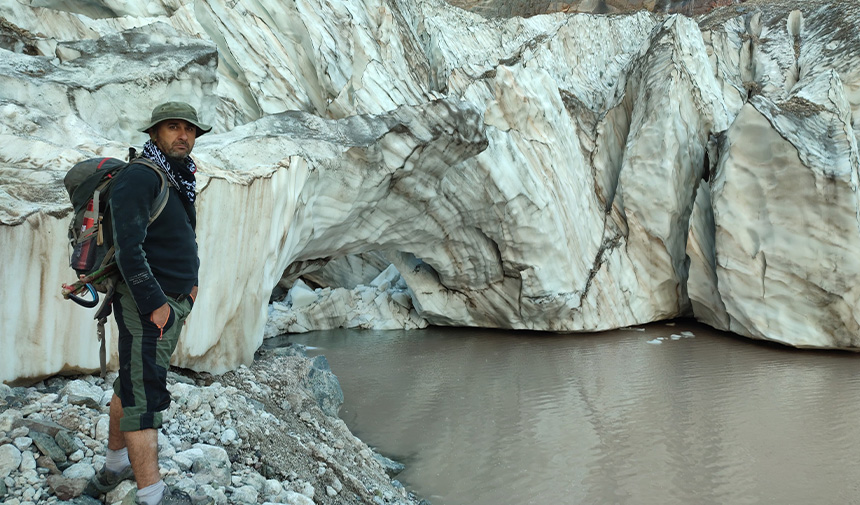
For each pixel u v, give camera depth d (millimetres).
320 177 5969
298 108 7445
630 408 5672
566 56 11750
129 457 1915
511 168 7953
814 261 7895
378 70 7695
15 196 3021
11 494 1981
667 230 9227
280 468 2988
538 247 8352
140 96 5016
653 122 9320
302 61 7684
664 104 9242
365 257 11195
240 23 7281
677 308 9766
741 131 8328
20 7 6129
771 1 14352
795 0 13812
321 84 7520
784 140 7949
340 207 6523
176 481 2287
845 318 7762
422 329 9609
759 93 11664
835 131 8281
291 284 11000
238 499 2426
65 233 2947
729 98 11461
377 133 6348
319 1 7684
